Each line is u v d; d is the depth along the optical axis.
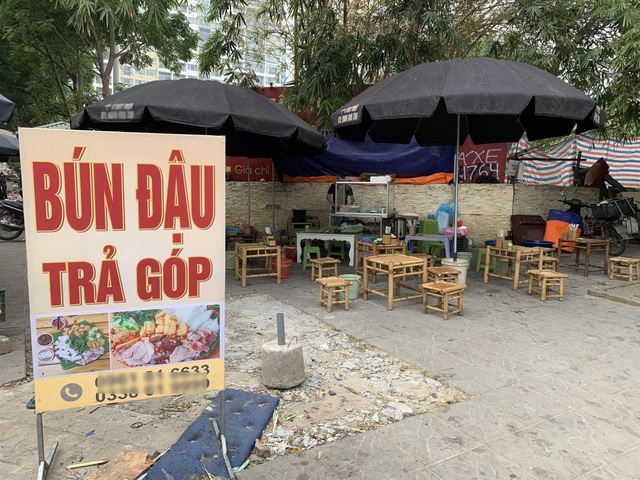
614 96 9.00
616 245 9.80
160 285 2.40
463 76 5.59
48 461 2.54
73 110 16.88
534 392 3.49
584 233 10.65
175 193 2.37
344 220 9.83
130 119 5.68
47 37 12.50
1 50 14.39
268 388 3.53
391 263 5.66
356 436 2.88
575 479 2.47
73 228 2.23
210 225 2.45
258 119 5.97
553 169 15.20
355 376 3.77
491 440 2.83
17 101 16.44
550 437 2.87
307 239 8.80
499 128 8.14
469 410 3.21
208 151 2.39
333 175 10.87
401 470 2.54
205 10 10.88
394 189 10.52
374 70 9.19
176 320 2.46
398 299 5.75
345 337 4.69
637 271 7.50
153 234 2.36
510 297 6.38
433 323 5.16
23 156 2.12
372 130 7.96
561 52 9.00
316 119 9.75
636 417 3.13
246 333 4.80
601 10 7.94
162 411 3.20
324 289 6.19
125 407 3.24
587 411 3.20
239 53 10.26
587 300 6.25
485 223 10.38
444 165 10.52
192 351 2.50
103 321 2.34
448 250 7.24
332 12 8.46
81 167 2.21
